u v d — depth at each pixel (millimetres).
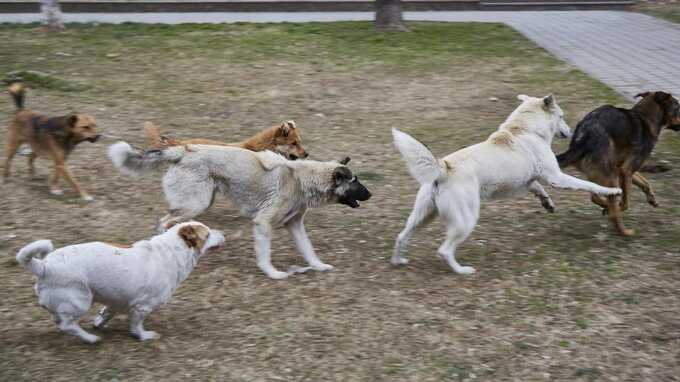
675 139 11219
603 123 8180
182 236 6129
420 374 5766
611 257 7691
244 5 21516
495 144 7559
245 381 5652
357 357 5977
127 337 6172
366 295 6945
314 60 15406
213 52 15914
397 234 8305
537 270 7441
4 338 6113
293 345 6125
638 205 9031
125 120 11766
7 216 8406
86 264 5648
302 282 7184
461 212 7168
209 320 6492
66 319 5707
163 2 21250
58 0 19500
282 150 8984
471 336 6285
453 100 12992
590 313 6645
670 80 13930
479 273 7387
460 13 21453
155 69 14602
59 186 9359
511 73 14547
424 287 7105
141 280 5820
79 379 5598
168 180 7344
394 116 12234
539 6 22188
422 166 6969
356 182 7438
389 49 16359
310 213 8852
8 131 11102
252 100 12922
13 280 7027
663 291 7012
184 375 5695
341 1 21719
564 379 5742
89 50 15922
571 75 14328
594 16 20859
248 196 7355
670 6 22328
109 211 8672
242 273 7344
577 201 9219
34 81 13266
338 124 11875
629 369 5863
